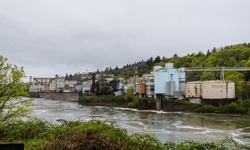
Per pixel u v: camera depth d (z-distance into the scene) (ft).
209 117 235.20
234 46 579.07
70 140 32.89
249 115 251.60
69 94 586.04
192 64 508.94
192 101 310.86
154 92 361.51
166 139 131.03
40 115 239.30
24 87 57.11
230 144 95.09
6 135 54.08
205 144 43.55
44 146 34.35
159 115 254.47
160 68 374.02
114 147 32.76
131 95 385.09
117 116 244.22
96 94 474.49
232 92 299.17
